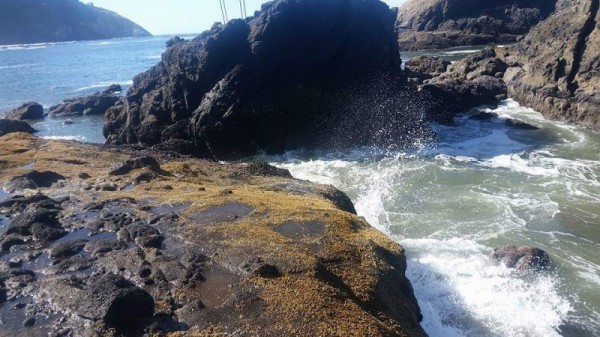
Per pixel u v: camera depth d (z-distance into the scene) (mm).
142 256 12492
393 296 11992
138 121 36594
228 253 12320
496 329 13625
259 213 14906
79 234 13961
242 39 34594
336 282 11391
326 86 35156
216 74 34562
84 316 9859
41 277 11758
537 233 19109
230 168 22500
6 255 12953
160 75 38125
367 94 36031
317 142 33594
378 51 37250
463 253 17578
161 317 10000
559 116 36438
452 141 33062
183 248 12797
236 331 9477
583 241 18422
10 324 9945
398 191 24281
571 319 14023
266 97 33375
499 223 20031
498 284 15602
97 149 24672
